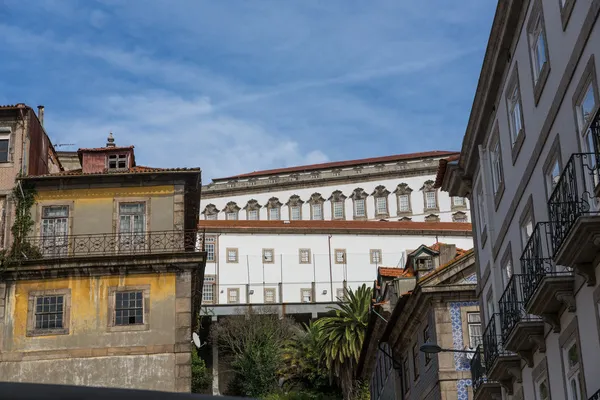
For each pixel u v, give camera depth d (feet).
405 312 118.42
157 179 124.67
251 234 290.15
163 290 117.80
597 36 52.70
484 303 90.27
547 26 63.21
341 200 364.79
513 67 73.87
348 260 291.38
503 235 79.77
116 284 118.01
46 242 121.70
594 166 53.93
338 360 210.59
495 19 73.87
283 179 373.61
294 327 251.39
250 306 262.67
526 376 73.05
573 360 60.13
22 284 118.21
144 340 115.85
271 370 234.99
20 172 124.67
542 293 58.95
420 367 116.98
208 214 377.71
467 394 104.78
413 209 356.18
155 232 122.21
